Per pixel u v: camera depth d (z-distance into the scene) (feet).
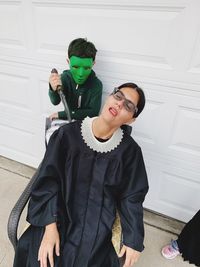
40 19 4.24
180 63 3.74
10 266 4.39
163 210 5.45
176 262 4.68
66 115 3.93
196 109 3.99
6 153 6.71
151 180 5.12
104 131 2.87
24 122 5.80
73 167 3.06
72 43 3.60
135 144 3.09
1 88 5.52
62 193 3.16
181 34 3.53
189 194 4.92
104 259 3.10
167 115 4.25
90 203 3.17
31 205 3.19
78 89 3.99
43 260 2.90
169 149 4.59
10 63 5.02
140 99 2.70
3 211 5.31
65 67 4.52
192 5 3.29
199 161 4.45
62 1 3.92
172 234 5.19
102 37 4.00
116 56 4.08
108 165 3.03
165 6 3.43
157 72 3.94
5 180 6.12
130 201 3.15
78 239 3.11
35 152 6.23
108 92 4.50
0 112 5.95
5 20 4.52
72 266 2.97
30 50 4.66
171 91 4.01
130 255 3.02
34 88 5.12
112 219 3.19
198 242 4.15
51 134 3.39
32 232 3.22
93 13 3.85
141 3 3.53
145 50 3.85
